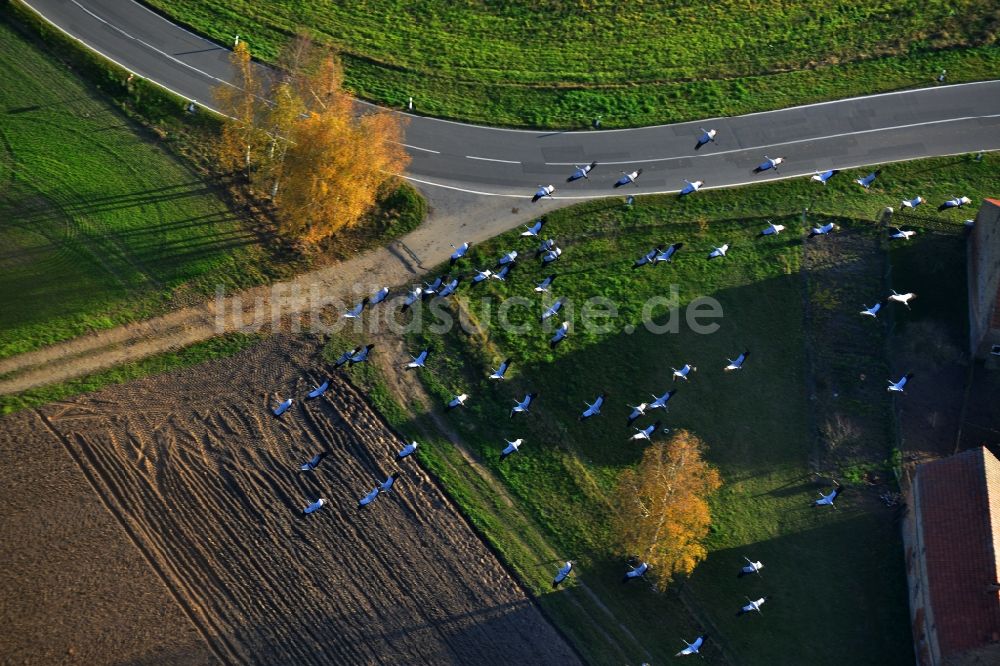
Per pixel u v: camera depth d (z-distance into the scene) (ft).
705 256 299.99
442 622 260.21
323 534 269.85
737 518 270.67
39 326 292.81
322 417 284.41
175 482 275.80
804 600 260.62
